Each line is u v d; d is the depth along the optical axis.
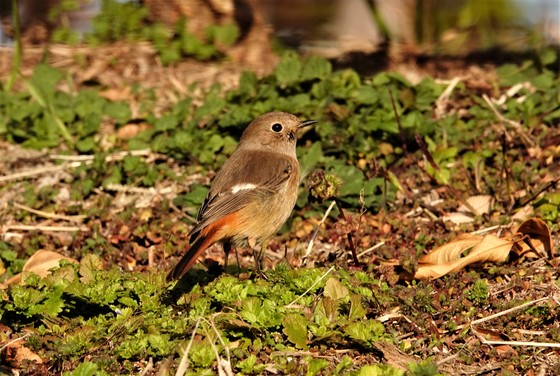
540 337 9.52
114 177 13.86
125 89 17.19
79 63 18.64
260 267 11.13
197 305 9.62
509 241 10.76
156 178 13.80
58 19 21.06
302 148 13.70
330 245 12.02
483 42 19.77
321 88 14.58
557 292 10.18
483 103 14.85
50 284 10.12
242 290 9.77
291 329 9.21
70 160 14.60
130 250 12.20
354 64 18.59
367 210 12.63
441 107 15.02
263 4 21.88
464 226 11.88
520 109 14.54
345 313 9.68
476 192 12.73
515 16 20.73
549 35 19.69
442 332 9.57
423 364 8.62
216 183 10.98
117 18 19.55
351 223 10.78
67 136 15.09
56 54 19.19
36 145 15.03
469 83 15.84
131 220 12.84
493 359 9.19
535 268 10.72
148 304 9.74
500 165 13.26
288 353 9.08
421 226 12.05
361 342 9.16
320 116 14.19
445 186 12.73
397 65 18.33
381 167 12.45
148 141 14.73
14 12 16.47
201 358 8.77
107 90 17.23
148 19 19.42
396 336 9.49
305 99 14.52
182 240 12.34
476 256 10.63
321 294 10.04
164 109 16.11
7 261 12.20
